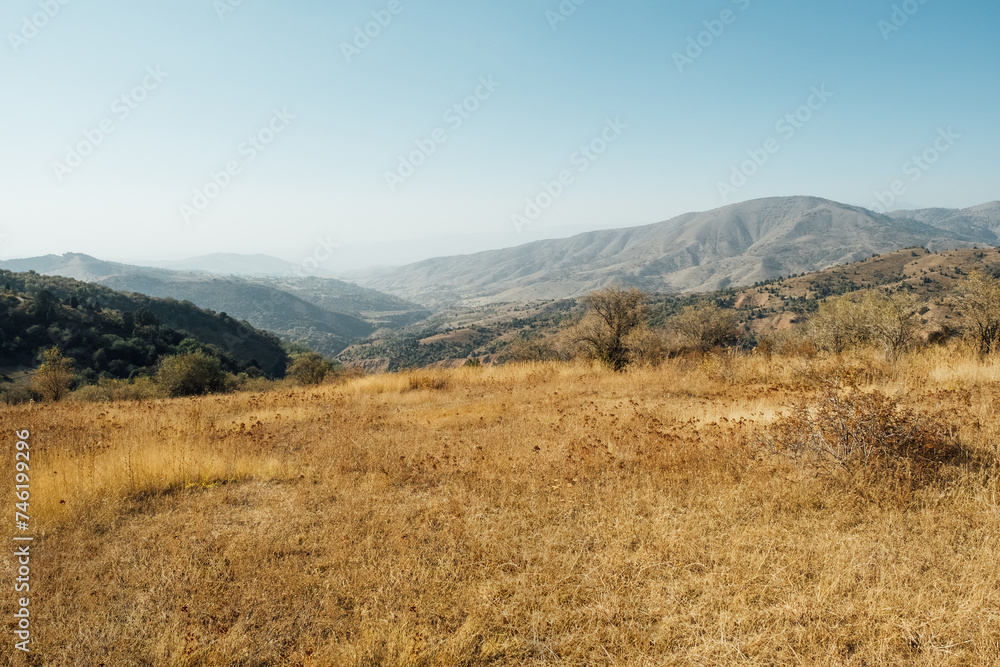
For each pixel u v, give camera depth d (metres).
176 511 5.13
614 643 2.92
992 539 3.56
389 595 3.45
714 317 21.92
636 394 10.94
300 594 3.55
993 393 7.05
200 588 3.64
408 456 6.72
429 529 4.47
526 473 5.74
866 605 3.03
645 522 4.32
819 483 4.74
